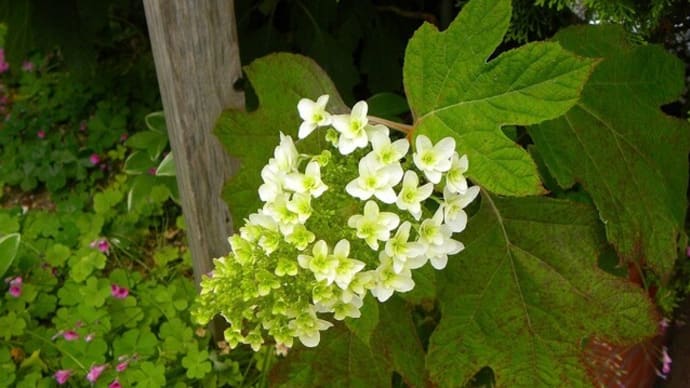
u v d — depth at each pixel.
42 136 0.78
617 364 0.50
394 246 0.32
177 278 0.64
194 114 0.47
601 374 0.49
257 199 0.43
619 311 0.40
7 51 0.70
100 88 0.81
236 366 0.55
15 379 0.54
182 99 0.46
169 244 0.68
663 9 0.44
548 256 0.41
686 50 0.50
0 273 0.59
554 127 0.41
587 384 0.40
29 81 0.84
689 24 0.48
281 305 0.33
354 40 0.62
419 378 0.43
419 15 0.60
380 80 0.64
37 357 0.55
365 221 0.32
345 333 0.43
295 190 0.32
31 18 0.68
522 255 0.41
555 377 0.40
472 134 0.35
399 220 0.32
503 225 0.42
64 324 0.58
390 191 0.31
